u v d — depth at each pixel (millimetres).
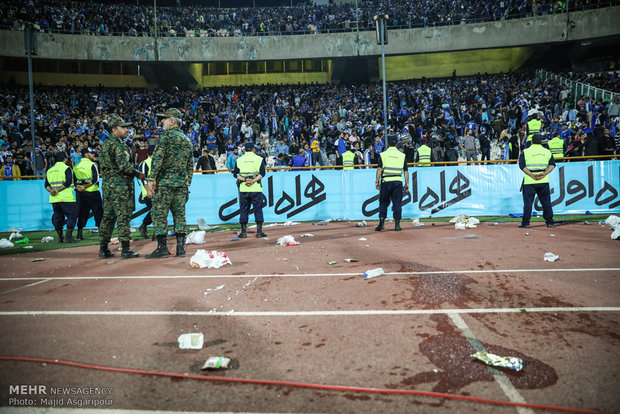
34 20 29859
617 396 2064
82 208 8844
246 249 6797
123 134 6043
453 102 28172
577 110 22766
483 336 2846
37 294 4191
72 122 25812
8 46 28641
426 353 2613
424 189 10922
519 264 5004
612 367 2355
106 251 6363
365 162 14336
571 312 3258
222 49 32688
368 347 2727
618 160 10398
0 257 6664
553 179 10648
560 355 2527
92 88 33500
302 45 32906
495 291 3873
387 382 2271
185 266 5445
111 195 6078
